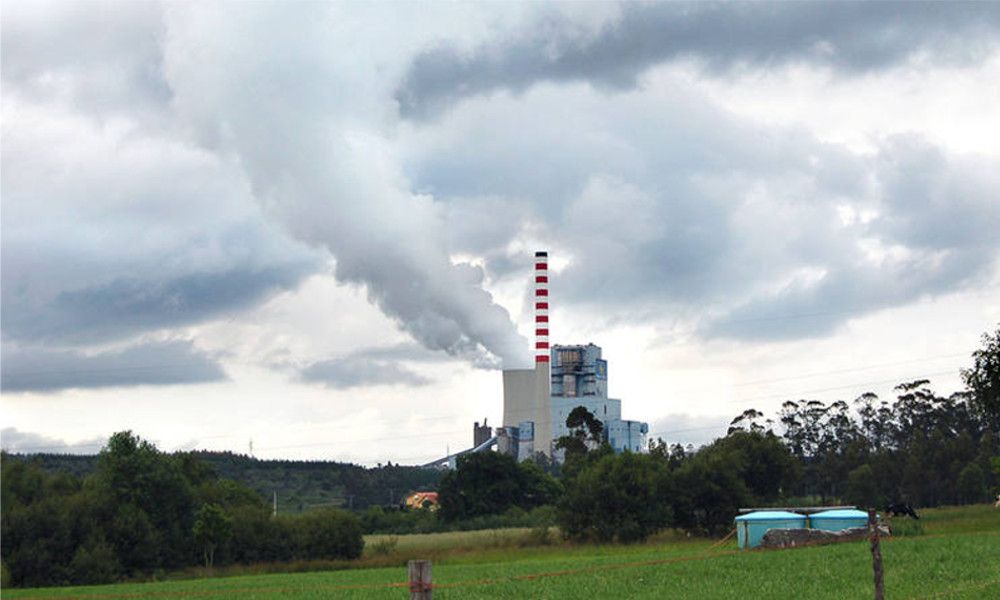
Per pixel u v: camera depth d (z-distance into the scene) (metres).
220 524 95.69
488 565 71.44
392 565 89.44
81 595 57.69
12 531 81.06
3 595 63.16
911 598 34.53
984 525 88.19
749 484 137.12
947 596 34.53
